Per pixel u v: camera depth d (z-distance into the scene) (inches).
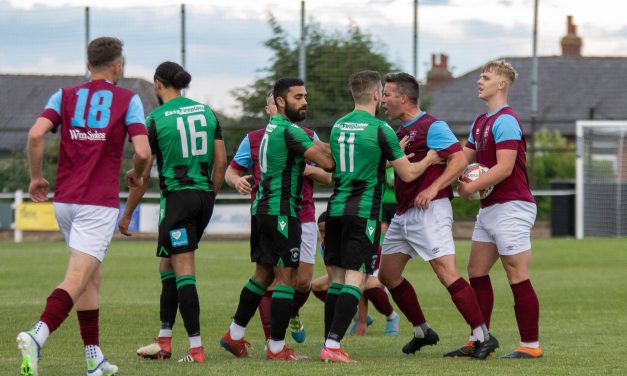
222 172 973.8
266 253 956.0
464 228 3472.0
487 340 967.0
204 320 1343.5
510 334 1210.0
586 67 5487.2
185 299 927.7
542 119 3969.0
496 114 981.2
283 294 960.9
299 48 3230.8
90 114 824.3
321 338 1193.4
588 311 1456.7
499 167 951.6
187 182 940.0
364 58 3257.9
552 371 869.2
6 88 3447.3
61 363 943.7
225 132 3253.0
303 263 1090.7
